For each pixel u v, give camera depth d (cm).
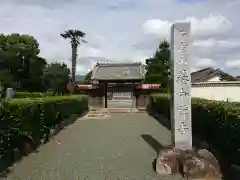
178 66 808
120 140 1198
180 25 809
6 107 753
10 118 780
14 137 829
